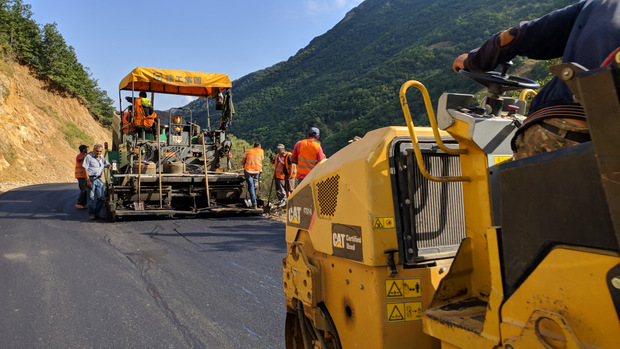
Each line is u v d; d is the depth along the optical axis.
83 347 3.57
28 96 42.09
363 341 2.10
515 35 1.76
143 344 3.63
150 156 11.70
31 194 17.41
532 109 1.70
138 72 10.91
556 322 1.23
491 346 1.46
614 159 1.08
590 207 1.15
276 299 4.69
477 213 1.84
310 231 2.58
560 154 1.24
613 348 1.10
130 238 7.88
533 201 1.32
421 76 98.31
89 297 4.73
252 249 6.96
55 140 40.38
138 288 5.04
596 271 1.14
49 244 7.34
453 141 2.24
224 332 3.87
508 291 1.41
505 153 1.82
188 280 5.34
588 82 1.14
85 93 55.97
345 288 2.24
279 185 12.02
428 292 2.09
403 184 2.09
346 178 2.18
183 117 12.62
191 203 11.16
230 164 12.79
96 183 10.21
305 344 2.71
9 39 43.88
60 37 49.34
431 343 2.06
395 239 2.04
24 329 3.89
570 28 1.68
